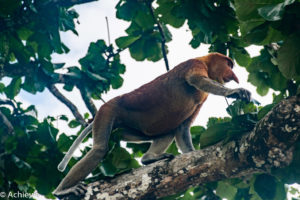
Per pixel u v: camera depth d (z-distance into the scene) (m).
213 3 6.80
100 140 6.37
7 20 6.66
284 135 4.98
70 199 5.73
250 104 6.35
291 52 5.04
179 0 7.11
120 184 5.69
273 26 5.15
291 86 6.34
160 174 5.63
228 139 5.54
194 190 6.61
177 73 6.70
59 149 6.64
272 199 5.84
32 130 6.82
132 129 6.85
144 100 6.58
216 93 6.03
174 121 6.62
